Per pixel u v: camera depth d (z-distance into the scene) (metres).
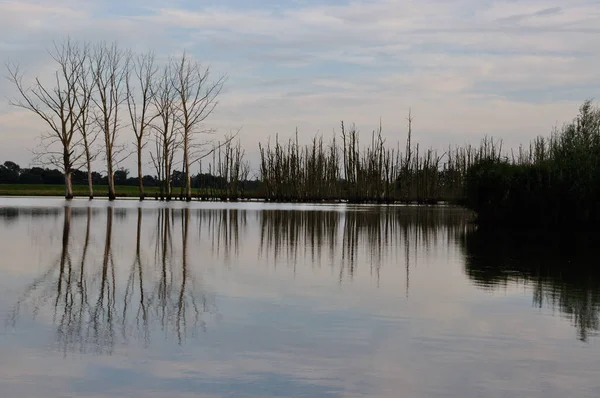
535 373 8.49
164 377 8.09
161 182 76.62
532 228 37.00
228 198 90.81
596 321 11.50
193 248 22.50
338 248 23.62
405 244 25.83
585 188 34.41
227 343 9.66
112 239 24.97
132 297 13.09
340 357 9.05
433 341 9.98
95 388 7.67
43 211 44.78
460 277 16.67
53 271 16.36
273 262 19.08
